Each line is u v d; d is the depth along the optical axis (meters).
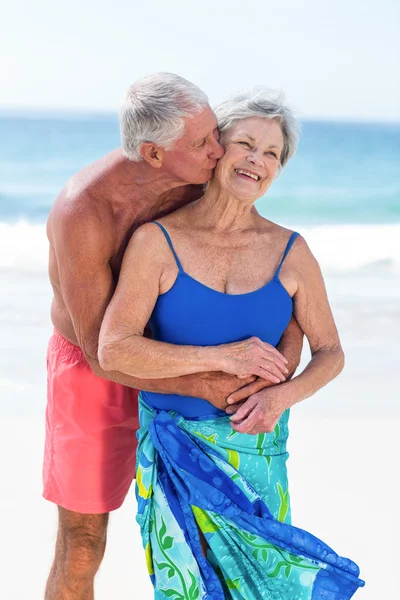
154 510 3.48
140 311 3.46
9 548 5.47
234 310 3.49
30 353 10.88
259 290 3.54
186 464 3.41
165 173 3.58
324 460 7.23
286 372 3.49
